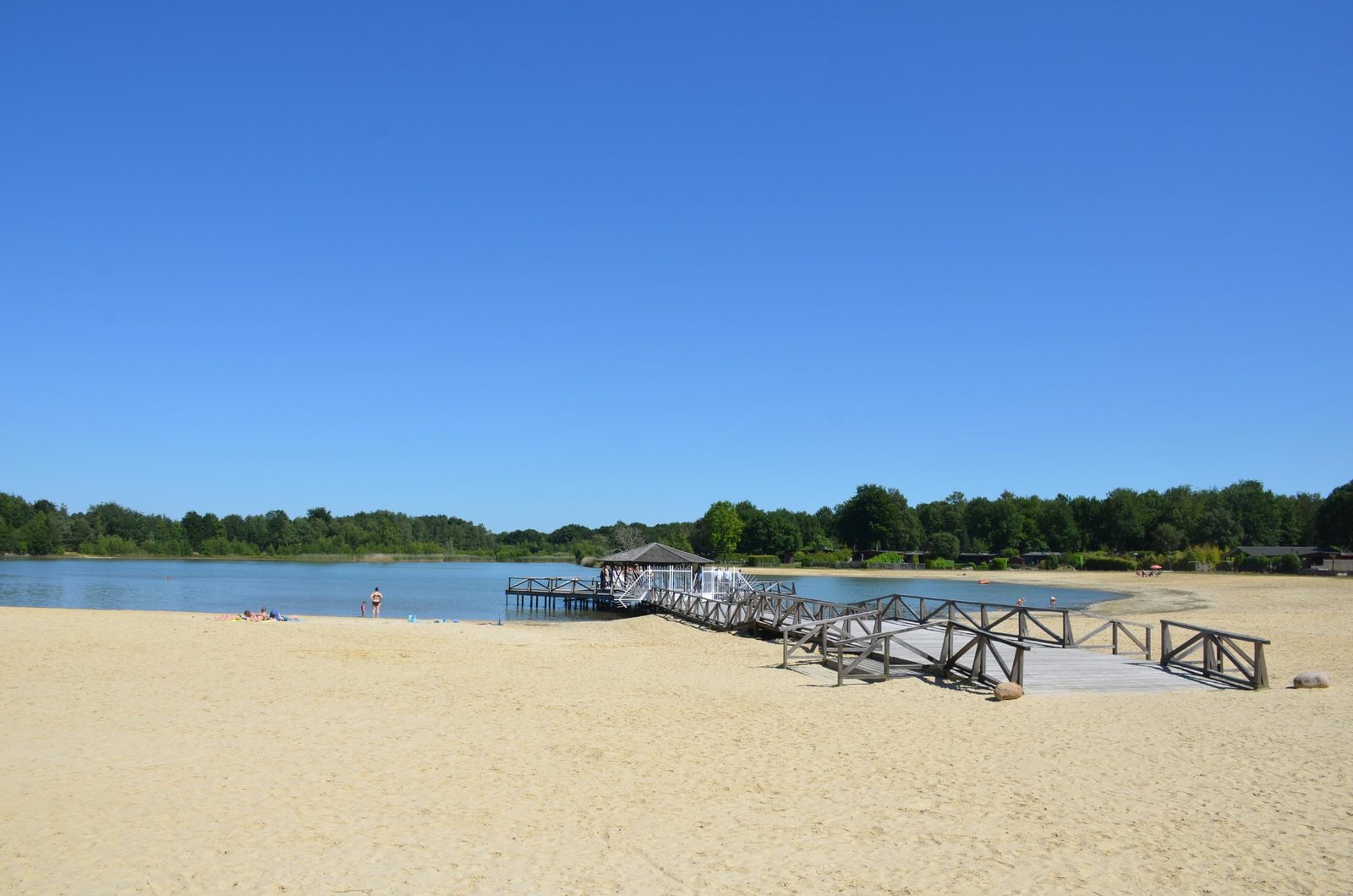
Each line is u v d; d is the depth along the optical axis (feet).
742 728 44.06
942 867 24.52
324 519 513.04
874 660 65.92
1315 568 267.39
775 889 23.24
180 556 442.50
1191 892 22.36
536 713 48.34
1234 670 60.39
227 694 53.93
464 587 229.04
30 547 408.46
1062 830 27.37
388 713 48.57
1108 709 46.68
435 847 26.76
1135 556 348.79
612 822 29.12
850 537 408.67
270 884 23.91
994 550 417.49
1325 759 35.27
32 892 23.38
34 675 59.52
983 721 44.37
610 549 393.29
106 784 33.60
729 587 141.79
